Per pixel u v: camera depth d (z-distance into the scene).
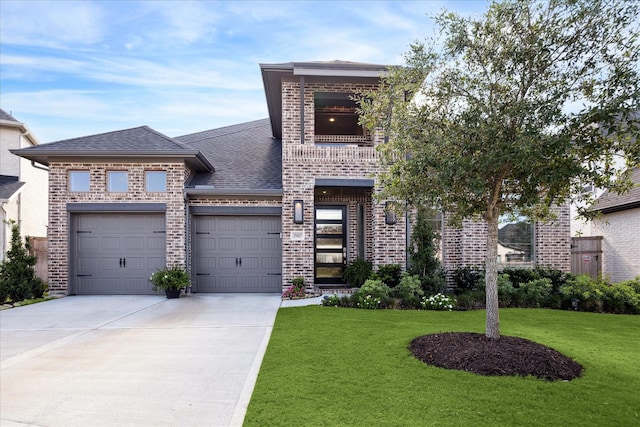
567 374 4.05
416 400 3.43
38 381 4.14
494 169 4.10
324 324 6.52
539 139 3.92
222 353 5.12
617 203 11.78
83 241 10.72
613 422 3.05
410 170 4.65
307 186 10.45
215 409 3.44
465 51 4.70
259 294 10.75
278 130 14.25
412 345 5.09
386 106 5.27
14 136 13.90
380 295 8.54
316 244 11.73
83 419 3.27
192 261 10.95
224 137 15.02
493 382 3.82
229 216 11.11
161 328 6.61
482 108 4.30
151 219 10.77
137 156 10.36
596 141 4.05
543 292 8.70
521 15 4.38
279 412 3.23
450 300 8.29
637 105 3.68
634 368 4.30
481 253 10.32
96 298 9.98
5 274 9.67
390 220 10.45
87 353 5.17
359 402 3.40
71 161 10.52
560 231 10.32
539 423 3.02
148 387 3.95
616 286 8.62
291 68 10.23
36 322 7.17
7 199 12.19
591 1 4.05
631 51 4.06
